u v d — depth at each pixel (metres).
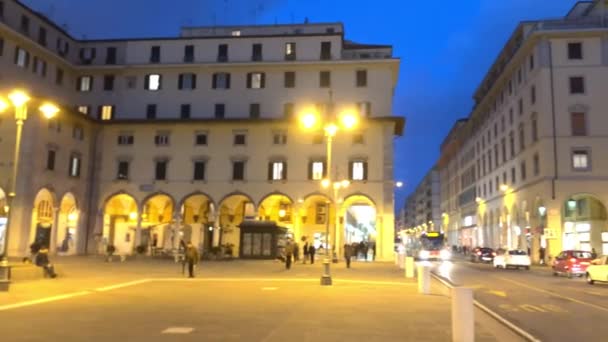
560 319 14.64
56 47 56.84
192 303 16.03
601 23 50.56
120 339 10.08
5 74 49.31
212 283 23.55
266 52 56.72
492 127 72.94
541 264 49.06
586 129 49.28
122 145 55.72
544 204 49.19
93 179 55.22
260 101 55.88
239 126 54.62
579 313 15.95
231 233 56.16
